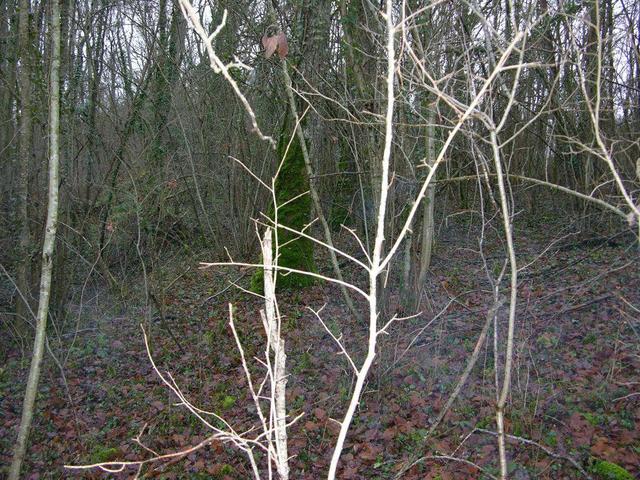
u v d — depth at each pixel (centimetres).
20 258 751
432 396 546
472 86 287
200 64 1278
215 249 1231
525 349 583
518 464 418
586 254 862
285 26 964
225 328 820
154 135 1088
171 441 554
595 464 403
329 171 1199
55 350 756
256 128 161
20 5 739
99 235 888
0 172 895
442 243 1079
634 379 507
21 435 422
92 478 511
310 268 950
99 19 1088
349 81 745
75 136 957
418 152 714
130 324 856
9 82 884
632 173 708
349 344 671
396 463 457
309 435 523
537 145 1203
